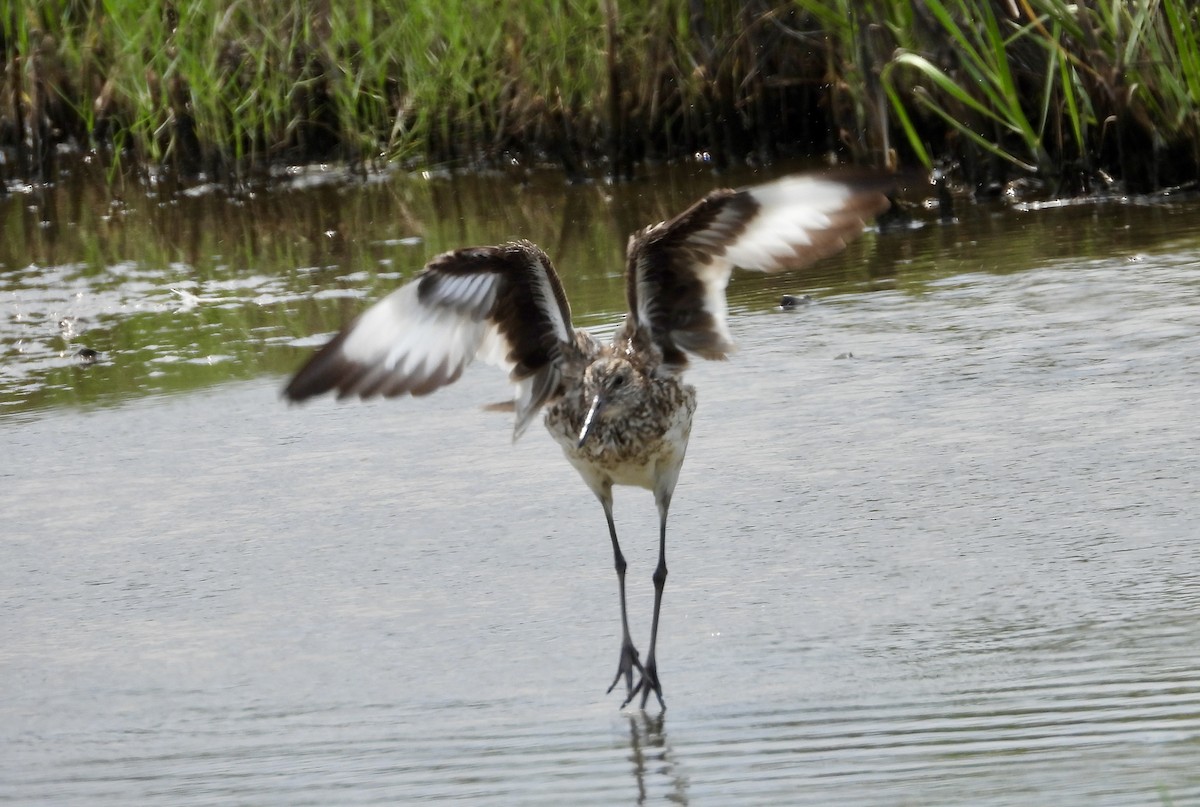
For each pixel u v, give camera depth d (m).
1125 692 8.16
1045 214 18.55
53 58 25.42
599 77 22.41
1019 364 13.52
